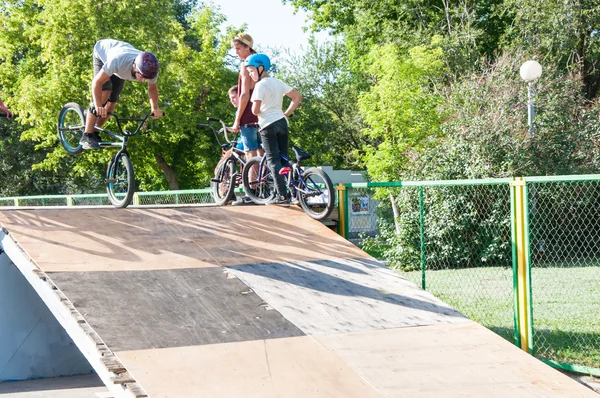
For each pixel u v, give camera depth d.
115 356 4.19
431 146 17.16
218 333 4.71
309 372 4.32
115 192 7.52
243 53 7.72
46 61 26.09
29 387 7.86
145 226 6.72
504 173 14.60
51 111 23.84
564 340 7.49
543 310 9.44
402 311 5.55
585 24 23.95
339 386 4.21
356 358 4.61
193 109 27.70
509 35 26.95
